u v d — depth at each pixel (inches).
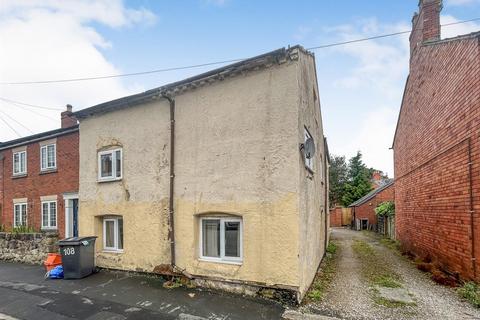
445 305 225.5
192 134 290.2
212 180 273.6
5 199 586.2
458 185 289.0
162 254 300.0
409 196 493.7
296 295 226.4
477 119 253.1
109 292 266.1
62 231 486.0
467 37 272.2
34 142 542.6
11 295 269.3
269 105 251.0
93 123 368.8
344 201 1724.9
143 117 327.6
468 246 267.4
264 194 245.9
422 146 414.6
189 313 215.3
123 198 332.8
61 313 225.6
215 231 278.5
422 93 417.1
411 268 366.6
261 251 242.8
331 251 519.2
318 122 401.1
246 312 214.1
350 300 237.6
